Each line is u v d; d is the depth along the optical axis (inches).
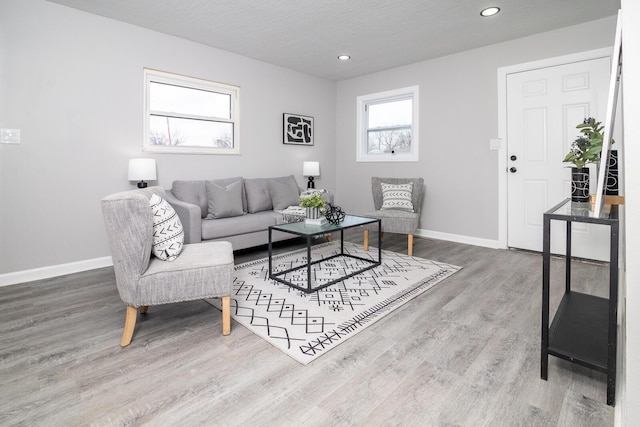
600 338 60.2
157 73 137.3
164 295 70.6
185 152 147.9
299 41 146.2
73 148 118.3
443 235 171.6
